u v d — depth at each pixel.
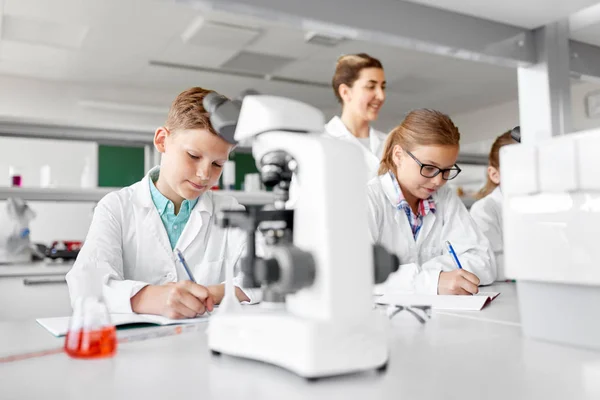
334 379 0.46
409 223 1.69
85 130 2.84
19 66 4.96
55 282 2.27
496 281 1.71
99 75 5.25
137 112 5.75
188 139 1.16
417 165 1.52
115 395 0.42
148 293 0.93
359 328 0.48
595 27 0.84
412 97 6.05
